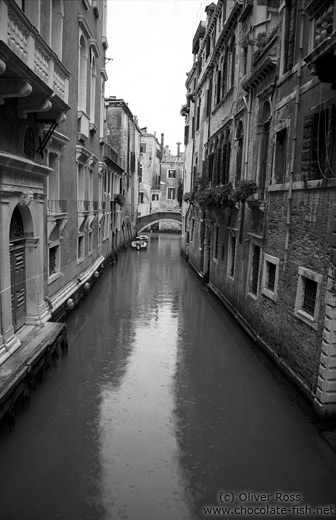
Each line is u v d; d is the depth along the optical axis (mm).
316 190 7266
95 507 5047
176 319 13289
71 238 13016
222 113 16453
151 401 7738
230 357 10102
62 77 9234
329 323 6562
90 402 7582
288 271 8453
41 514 4902
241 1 13125
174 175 57438
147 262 26172
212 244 17719
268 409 7574
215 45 17438
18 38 6582
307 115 7695
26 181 8266
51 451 6082
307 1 7812
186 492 5383
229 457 6125
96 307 14414
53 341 8500
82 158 14125
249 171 11859
